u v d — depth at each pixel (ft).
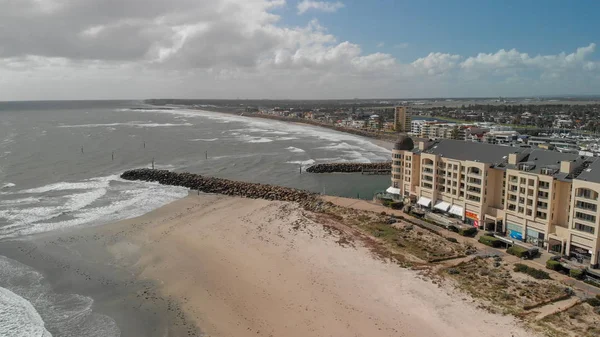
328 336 178.19
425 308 198.59
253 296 212.02
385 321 188.75
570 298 203.92
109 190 436.76
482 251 263.29
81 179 488.85
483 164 293.23
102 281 229.86
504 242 272.51
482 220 297.74
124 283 227.61
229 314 196.24
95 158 631.97
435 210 336.29
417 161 361.51
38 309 201.46
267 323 188.55
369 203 377.50
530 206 266.77
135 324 188.85
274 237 291.17
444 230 302.45
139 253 266.98
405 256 257.34
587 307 194.80
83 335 180.75
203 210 362.53
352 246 273.75
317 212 353.92
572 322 182.70
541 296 205.46
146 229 311.68
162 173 495.00
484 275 230.07
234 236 294.46
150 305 205.05
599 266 230.68
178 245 279.28
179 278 232.32
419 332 180.45
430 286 219.41
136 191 434.71
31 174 506.48
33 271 241.14
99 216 344.28
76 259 258.37
